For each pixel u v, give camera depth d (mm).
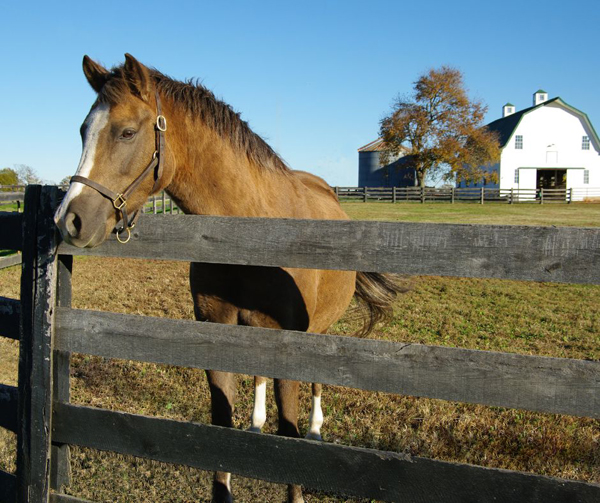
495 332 5418
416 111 39875
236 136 2281
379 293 3580
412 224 1568
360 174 51844
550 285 8141
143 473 2848
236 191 2242
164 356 1860
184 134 2160
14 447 3100
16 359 4504
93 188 1861
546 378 1435
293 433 2236
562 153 39719
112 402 3672
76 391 3838
